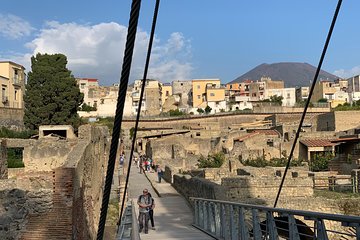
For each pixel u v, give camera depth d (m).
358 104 96.44
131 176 41.38
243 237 11.60
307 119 72.50
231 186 23.39
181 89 141.38
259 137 55.75
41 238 14.23
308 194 24.09
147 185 34.12
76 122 56.41
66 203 14.51
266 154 51.38
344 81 139.62
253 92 131.50
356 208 21.91
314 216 7.34
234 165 35.16
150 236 14.73
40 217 14.39
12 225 14.28
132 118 90.12
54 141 30.53
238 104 117.50
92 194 21.83
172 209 22.67
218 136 67.50
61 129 46.38
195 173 33.19
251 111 93.50
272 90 132.62
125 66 3.17
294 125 65.38
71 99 56.44
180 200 25.88
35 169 29.78
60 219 14.39
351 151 35.19
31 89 55.72
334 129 62.72
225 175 33.25
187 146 62.69
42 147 30.00
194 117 93.50
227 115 93.19
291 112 89.00
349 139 34.84
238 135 63.06
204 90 126.31
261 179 23.73
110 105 106.88
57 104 55.72
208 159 43.44
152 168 48.97
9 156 35.56
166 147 56.88
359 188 25.84
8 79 63.44
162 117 93.44
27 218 14.38
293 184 24.08
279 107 93.81
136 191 30.52
